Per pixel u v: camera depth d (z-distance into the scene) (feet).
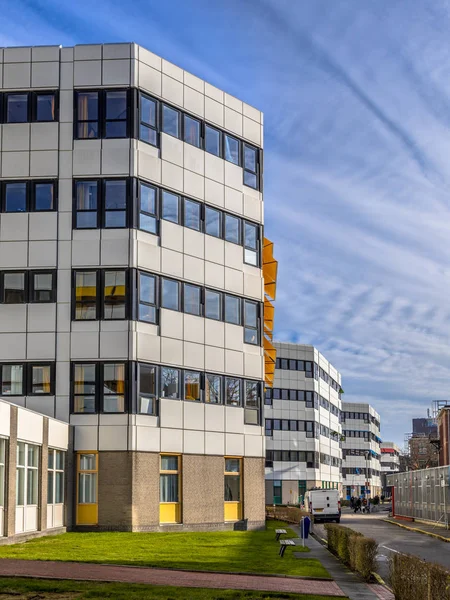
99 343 118.32
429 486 185.26
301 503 306.35
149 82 126.62
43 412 117.29
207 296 132.98
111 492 115.34
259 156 147.33
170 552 83.41
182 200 130.11
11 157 122.52
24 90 123.95
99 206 121.29
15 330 119.24
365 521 214.28
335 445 424.05
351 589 60.64
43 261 120.06
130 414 116.88
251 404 139.54
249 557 82.07
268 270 155.43
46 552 78.02
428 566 46.88
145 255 122.11
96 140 122.72
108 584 55.93
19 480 94.22
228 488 134.62
